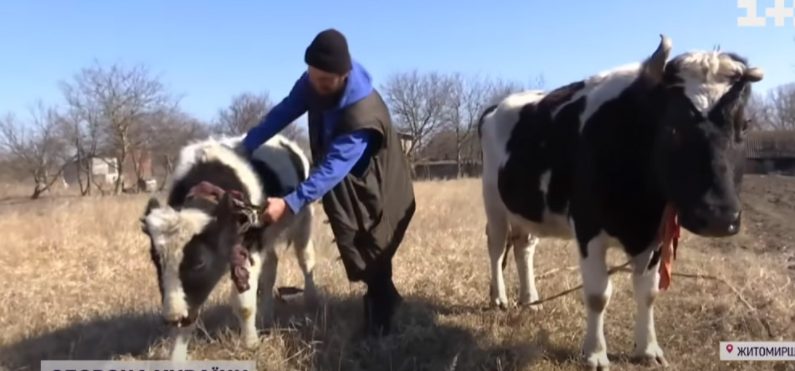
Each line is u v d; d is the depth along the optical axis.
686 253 9.63
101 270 8.45
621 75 5.00
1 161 48.59
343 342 5.40
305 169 6.32
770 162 41.75
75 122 48.34
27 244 10.46
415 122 56.41
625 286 7.33
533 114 5.98
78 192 45.53
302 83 5.44
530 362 5.22
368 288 5.59
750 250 10.48
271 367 5.11
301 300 6.62
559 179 5.46
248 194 5.20
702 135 4.22
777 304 6.49
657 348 5.34
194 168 5.23
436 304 6.85
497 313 6.48
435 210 14.08
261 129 5.55
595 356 5.17
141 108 49.97
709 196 4.16
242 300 5.30
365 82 5.05
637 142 4.76
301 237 6.48
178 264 4.39
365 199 5.19
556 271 8.18
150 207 4.62
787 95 57.56
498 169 6.38
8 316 6.38
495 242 6.77
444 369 5.09
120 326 5.98
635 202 4.86
